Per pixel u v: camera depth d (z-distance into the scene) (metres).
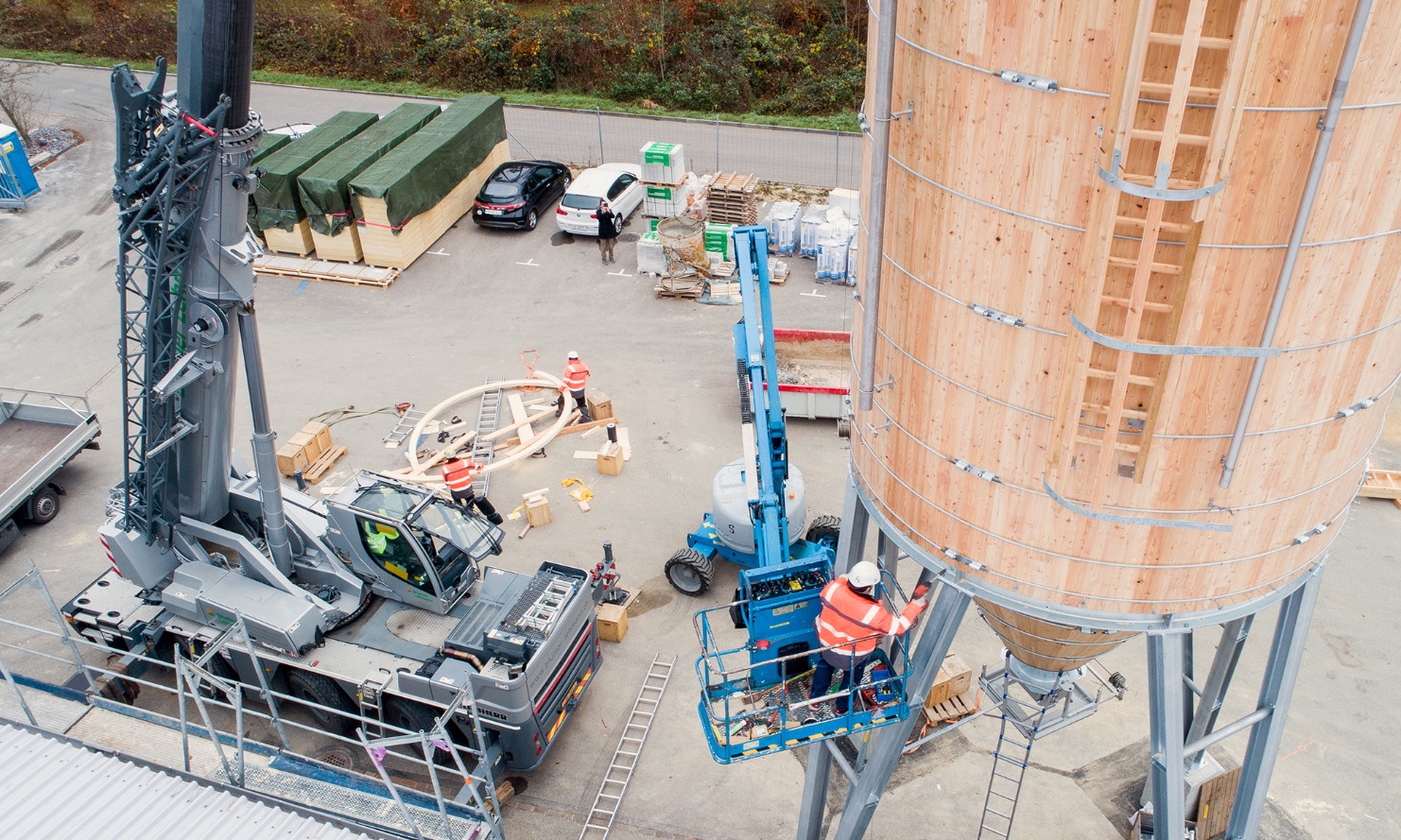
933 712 13.76
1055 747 13.43
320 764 11.40
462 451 19.03
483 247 26.30
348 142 26.64
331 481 18.39
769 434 13.35
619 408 20.20
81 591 15.21
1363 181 6.42
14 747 10.91
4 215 27.62
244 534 14.43
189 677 10.41
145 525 13.73
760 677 10.11
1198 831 11.74
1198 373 7.05
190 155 10.93
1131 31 5.91
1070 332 6.93
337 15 39.41
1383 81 6.08
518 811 12.77
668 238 23.55
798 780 13.12
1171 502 7.68
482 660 12.47
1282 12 5.81
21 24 40.59
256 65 38.84
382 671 13.06
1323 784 12.77
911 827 12.45
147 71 38.12
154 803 10.35
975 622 15.40
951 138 7.27
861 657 8.91
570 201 25.86
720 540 15.72
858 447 9.88
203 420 12.97
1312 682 14.14
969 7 6.74
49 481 17.84
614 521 17.44
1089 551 8.10
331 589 14.16
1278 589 8.54
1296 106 6.09
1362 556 16.20
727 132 32.59
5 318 23.31
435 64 37.62
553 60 36.97
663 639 15.20
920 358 8.34
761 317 13.66
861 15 37.22
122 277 11.91
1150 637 8.59
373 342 22.53
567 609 12.80
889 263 8.38
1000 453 8.08
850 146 31.52
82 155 31.03
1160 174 5.95
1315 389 7.26
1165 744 8.90
